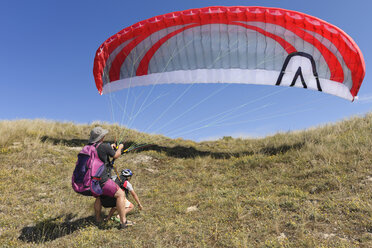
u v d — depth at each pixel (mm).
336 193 5383
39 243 4480
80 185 4430
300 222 4414
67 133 12492
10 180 7129
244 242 3893
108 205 5039
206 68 10695
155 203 6254
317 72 9789
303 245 3758
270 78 10336
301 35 9383
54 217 5504
